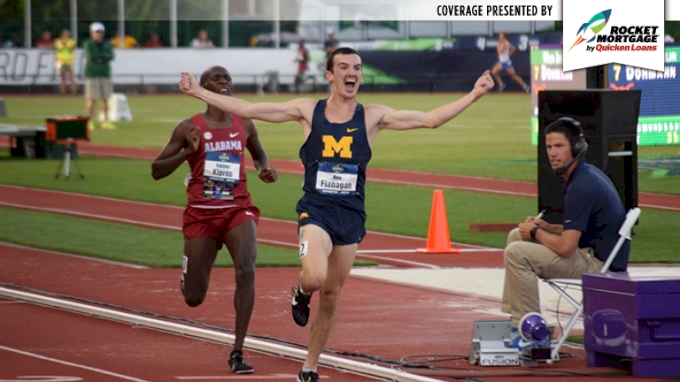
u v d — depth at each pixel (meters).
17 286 27.48
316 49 126.50
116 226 39.53
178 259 32.38
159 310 24.59
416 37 126.12
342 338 21.75
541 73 48.00
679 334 18.11
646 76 40.53
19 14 123.50
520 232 19.69
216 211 19.73
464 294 26.81
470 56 124.69
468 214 42.44
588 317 18.98
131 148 69.75
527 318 19.02
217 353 20.41
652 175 53.47
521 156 64.81
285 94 118.06
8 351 20.27
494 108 105.19
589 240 19.55
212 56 122.69
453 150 68.94
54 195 48.44
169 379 18.23
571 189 19.33
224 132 19.98
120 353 20.25
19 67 120.00
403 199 47.12
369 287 27.81
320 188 17.09
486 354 19.27
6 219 41.06
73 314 24.17
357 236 17.28
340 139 17.11
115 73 121.88
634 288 17.86
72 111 93.88
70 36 124.94
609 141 29.38
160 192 49.69
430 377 18.33
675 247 34.22
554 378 18.25
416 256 33.31
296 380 18.27
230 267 31.28
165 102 111.19
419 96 114.69
